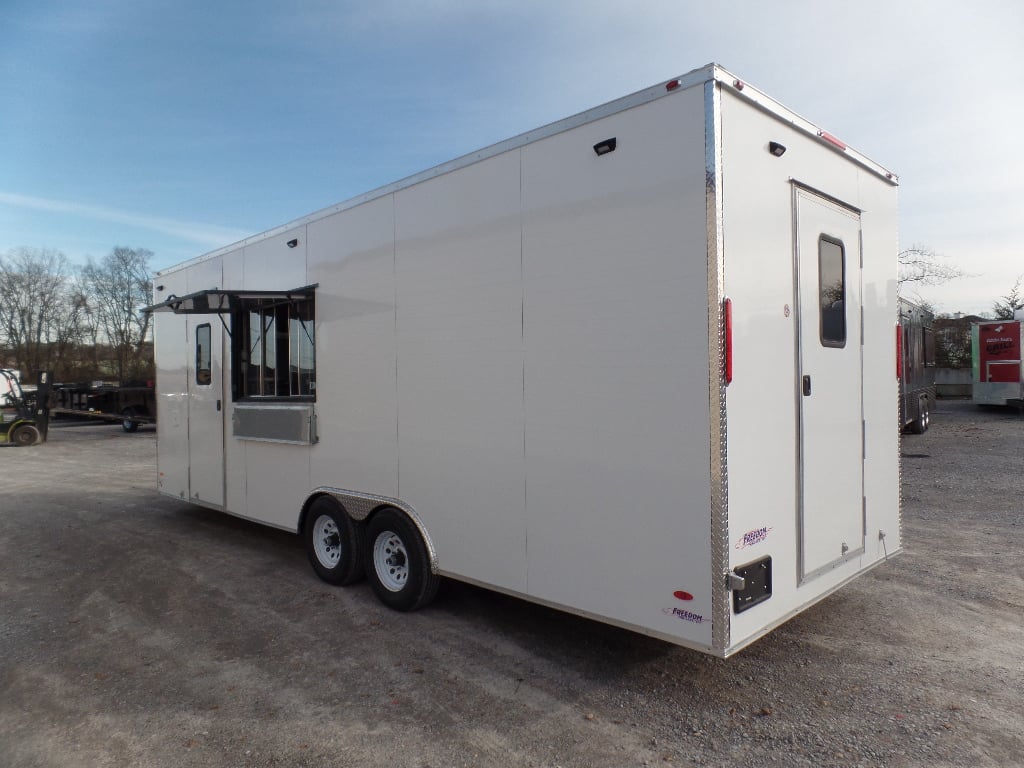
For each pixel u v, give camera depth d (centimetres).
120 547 669
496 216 378
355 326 486
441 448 416
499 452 379
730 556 289
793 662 368
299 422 539
